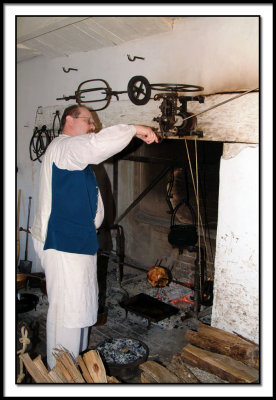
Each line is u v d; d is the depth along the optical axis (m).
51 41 2.72
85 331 2.21
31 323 2.68
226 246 2.02
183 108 1.99
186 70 2.04
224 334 2.01
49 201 2.03
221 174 1.97
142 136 1.90
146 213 3.40
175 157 2.95
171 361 2.06
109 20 2.17
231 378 1.77
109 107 2.53
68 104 2.96
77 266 2.00
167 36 2.10
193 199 2.98
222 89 1.89
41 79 3.25
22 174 3.71
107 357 2.03
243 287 1.98
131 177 3.46
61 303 2.02
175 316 2.66
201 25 1.93
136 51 2.30
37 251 2.12
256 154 1.82
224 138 1.92
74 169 1.92
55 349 1.99
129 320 2.66
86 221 2.01
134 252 3.57
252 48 1.75
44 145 3.45
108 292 3.11
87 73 2.72
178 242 2.46
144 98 2.14
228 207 1.98
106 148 1.75
